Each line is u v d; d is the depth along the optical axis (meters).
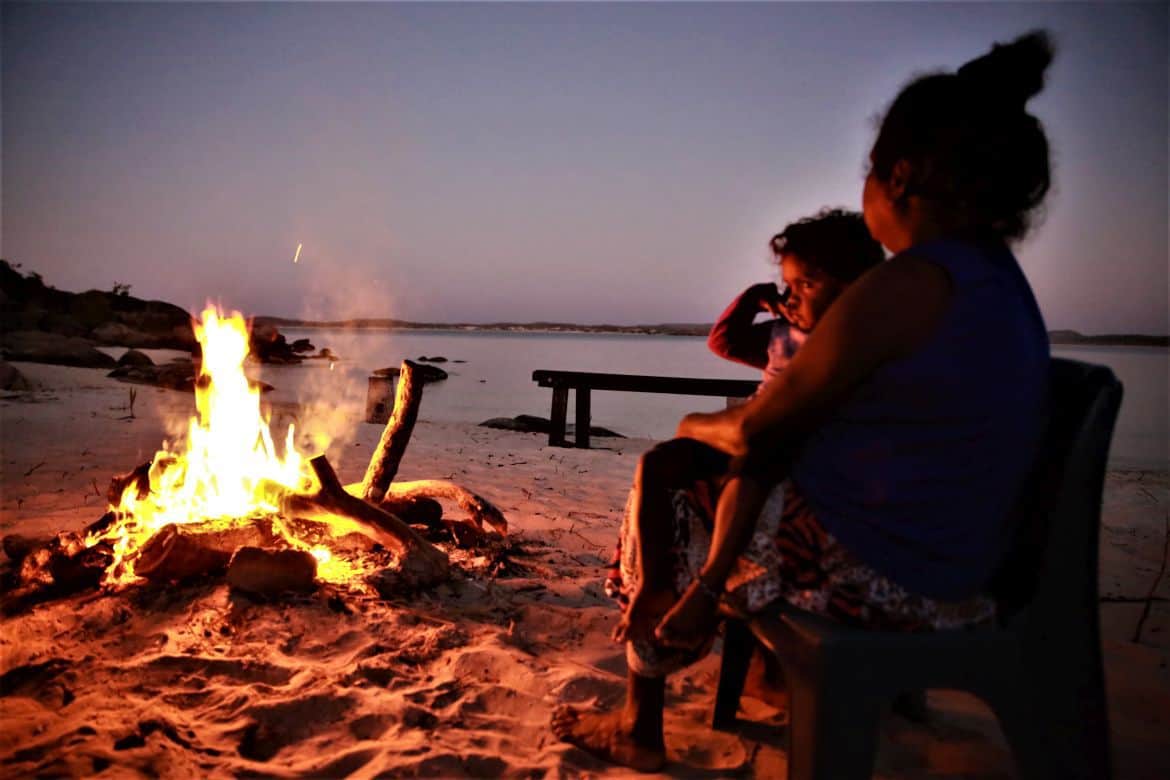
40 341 22.41
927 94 1.72
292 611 2.90
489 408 20.03
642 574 1.98
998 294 1.62
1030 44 1.71
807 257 2.02
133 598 2.97
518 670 2.63
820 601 1.74
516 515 5.00
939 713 2.59
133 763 2.01
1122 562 4.43
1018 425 1.65
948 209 1.72
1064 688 1.73
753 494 1.80
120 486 3.59
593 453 8.45
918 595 1.69
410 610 3.05
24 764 1.99
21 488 5.17
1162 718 2.57
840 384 1.62
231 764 2.05
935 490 1.66
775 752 2.29
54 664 2.54
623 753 2.16
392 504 3.97
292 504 3.33
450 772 2.07
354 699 2.38
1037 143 1.70
